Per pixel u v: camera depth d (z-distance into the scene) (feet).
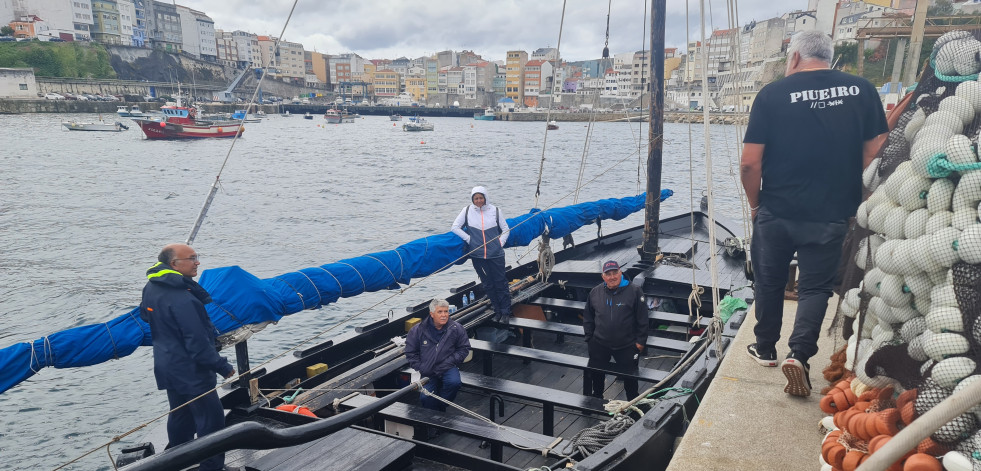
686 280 27.14
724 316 19.47
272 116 464.24
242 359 15.14
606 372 17.37
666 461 13.10
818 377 11.44
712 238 13.57
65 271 57.93
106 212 88.33
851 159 9.26
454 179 129.70
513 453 15.70
